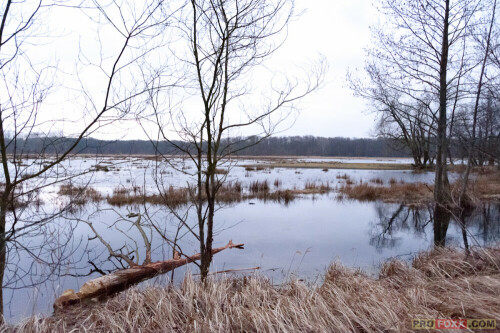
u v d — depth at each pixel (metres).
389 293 4.59
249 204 16.61
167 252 8.60
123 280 5.97
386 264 6.82
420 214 14.41
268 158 85.75
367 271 6.92
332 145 130.88
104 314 4.21
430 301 4.29
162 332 3.82
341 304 4.17
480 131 8.18
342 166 49.97
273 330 3.61
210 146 4.80
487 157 8.18
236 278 5.88
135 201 14.85
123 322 4.00
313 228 11.48
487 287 4.62
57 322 4.11
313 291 4.68
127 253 8.12
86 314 4.55
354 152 129.12
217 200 16.19
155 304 4.34
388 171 41.94
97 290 5.56
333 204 17.00
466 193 15.09
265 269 7.05
